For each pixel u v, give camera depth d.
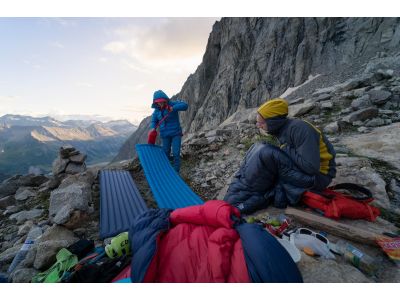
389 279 2.33
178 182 5.72
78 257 3.06
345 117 8.05
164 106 6.71
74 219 4.27
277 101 3.52
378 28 31.77
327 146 3.51
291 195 3.55
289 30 48.84
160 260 2.25
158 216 2.70
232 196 3.93
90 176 6.58
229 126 11.24
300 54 43.84
